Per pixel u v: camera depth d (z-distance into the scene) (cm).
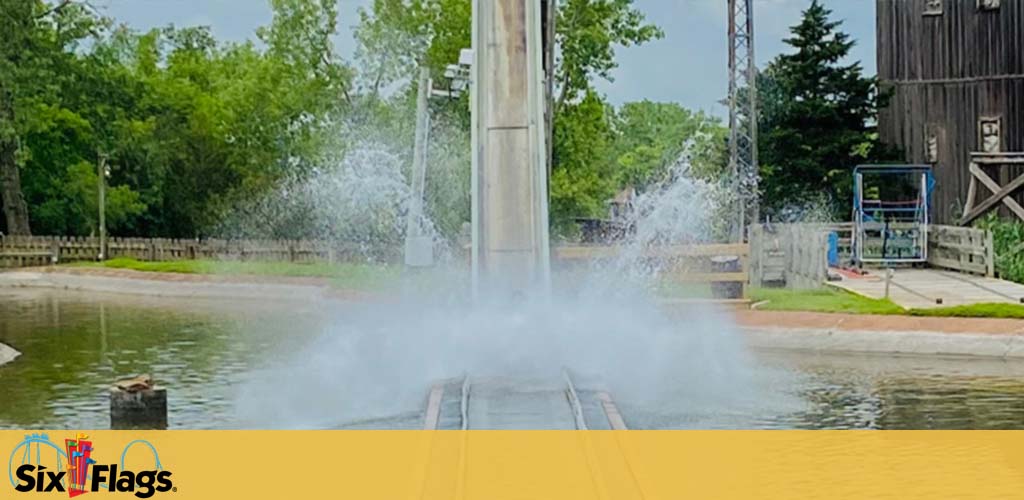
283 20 5481
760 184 4688
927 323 2464
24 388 2061
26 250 5803
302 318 3259
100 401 1928
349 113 5419
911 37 4631
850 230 3969
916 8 4619
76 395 1988
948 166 4591
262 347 2589
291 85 5525
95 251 5794
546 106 3166
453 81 3494
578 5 5188
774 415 1758
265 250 5172
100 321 3250
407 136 5062
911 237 3719
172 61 7181
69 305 3844
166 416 1747
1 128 5897
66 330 3003
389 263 4744
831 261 3691
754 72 3994
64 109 6188
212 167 6178
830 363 2277
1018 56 4500
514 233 2239
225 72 7019
